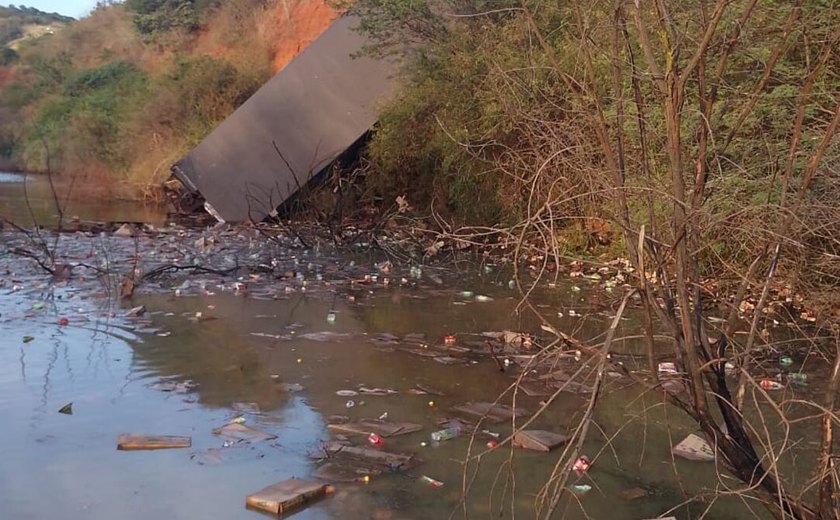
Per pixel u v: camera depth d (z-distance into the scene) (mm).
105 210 20062
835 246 4359
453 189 14461
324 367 6492
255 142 17328
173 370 6246
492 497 4230
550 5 8984
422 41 15750
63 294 8930
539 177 4164
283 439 4938
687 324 3576
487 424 5344
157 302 8672
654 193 3732
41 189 25922
